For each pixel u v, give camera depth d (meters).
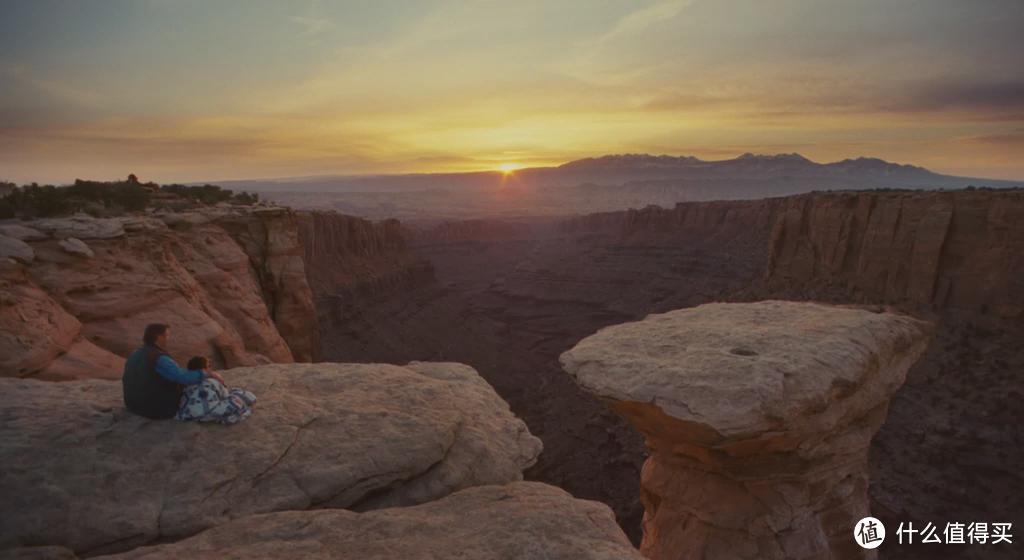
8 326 11.70
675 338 9.46
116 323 15.27
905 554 22.88
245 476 5.80
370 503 6.09
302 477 5.90
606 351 9.18
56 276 14.53
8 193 21.77
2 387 7.28
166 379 6.45
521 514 5.45
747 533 9.03
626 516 30.41
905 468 26.61
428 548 4.79
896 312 10.87
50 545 4.77
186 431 6.30
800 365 7.98
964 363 32.56
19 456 5.56
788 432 7.80
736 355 8.39
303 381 8.30
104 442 5.98
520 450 7.56
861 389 8.90
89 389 7.56
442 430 7.02
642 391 7.84
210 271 21.48
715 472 9.33
